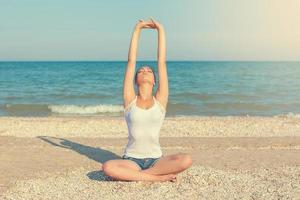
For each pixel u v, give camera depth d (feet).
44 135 47.14
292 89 133.28
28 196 21.71
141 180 23.44
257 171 26.94
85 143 39.09
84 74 225.35
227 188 22.89
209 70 274.16
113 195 21.57
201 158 31.22
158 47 25.59
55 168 27.99
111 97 112.27
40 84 158.40
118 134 47.96
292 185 23.50
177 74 222.89
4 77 200.95
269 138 41.70
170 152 34.12
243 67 336.90
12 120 59.00
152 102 24.44
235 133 48.08
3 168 27.91
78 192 22.29
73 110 83.15
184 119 60.90
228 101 99.76
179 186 23.00
